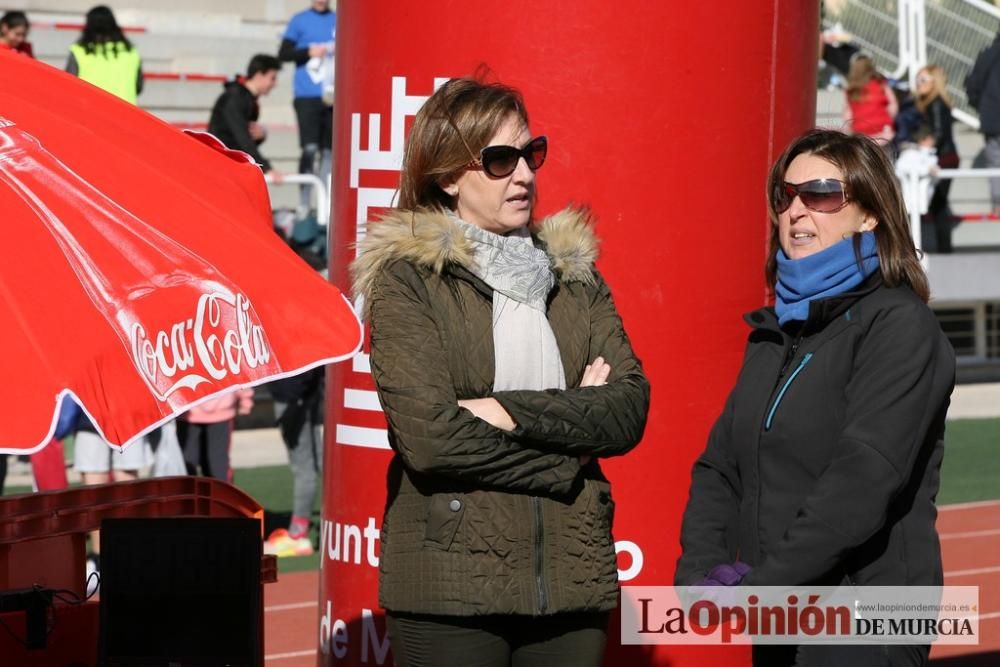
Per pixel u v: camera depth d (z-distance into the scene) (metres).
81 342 3.67
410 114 5.84
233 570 5.05
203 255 4.08
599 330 4.66
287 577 10.94
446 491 4.27
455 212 4.61
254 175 4.85
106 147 4.32
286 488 13.66
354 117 6.07
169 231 4.09
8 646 5.30
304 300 4.18
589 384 4.55
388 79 5.89
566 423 4.28
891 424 4.02
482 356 4.38
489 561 4.22
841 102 19.02
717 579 4.18
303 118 18.41
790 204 4.33
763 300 5.87
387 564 4.35
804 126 6.04
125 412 3.66
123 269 3.89
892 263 4.23
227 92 15.43
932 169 18.27
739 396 4.42
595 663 4.40
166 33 25.34
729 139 5.76
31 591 5.31
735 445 4.40
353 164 6.08
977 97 20.56
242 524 5.06
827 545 3.97
